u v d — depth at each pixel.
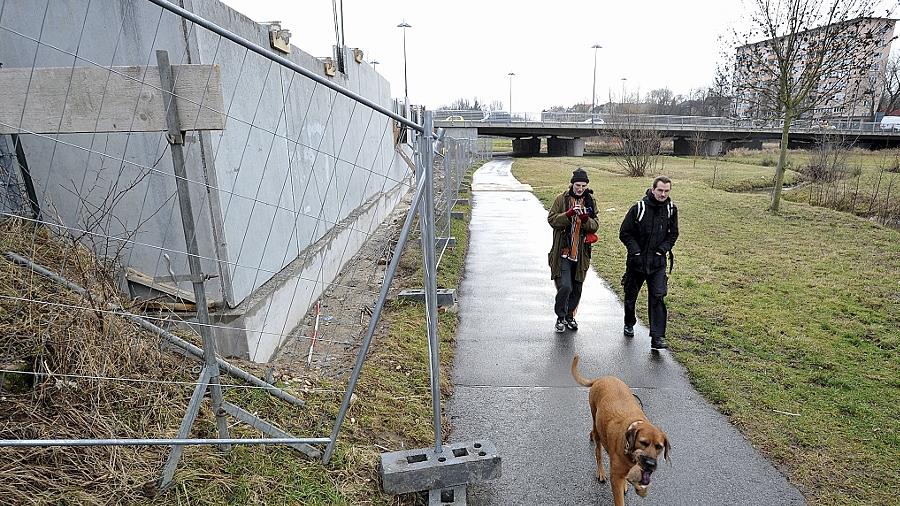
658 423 4.11
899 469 3.51
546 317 6.53
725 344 5.56
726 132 43.25
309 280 6.09
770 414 4.19
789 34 12.61
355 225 8.88
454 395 4.52
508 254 9.98
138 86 2.40
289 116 5.96
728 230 11.80
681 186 20.28
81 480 2.59
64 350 3.02
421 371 4.77
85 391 2.99
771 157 34.94
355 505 2.93
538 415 4.23
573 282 5.96
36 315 3.10
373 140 11.49
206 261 4.30
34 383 2.87
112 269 3.72
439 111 48.19
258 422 3.05
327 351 5.04
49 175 4.14
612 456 3.00
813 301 6.90
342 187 8.38
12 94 2.41
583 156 49.09
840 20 12.13
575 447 3.81
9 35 3.90
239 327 4.37
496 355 5.37
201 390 2.79
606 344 5.66
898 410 4.25
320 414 3.74
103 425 2.91
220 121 2.42
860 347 5.50
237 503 2.75
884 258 9.23
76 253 3.61
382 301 3.08
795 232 11.55
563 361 5.23
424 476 3.08
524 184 22.78
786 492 3.32
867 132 38.62
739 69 14.58
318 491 2.95
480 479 3.18
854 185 18.41
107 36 3.88
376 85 12.24
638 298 7.25
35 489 2.45
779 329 5.93
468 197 17.41
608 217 13.66
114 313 3.27
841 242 10.55
